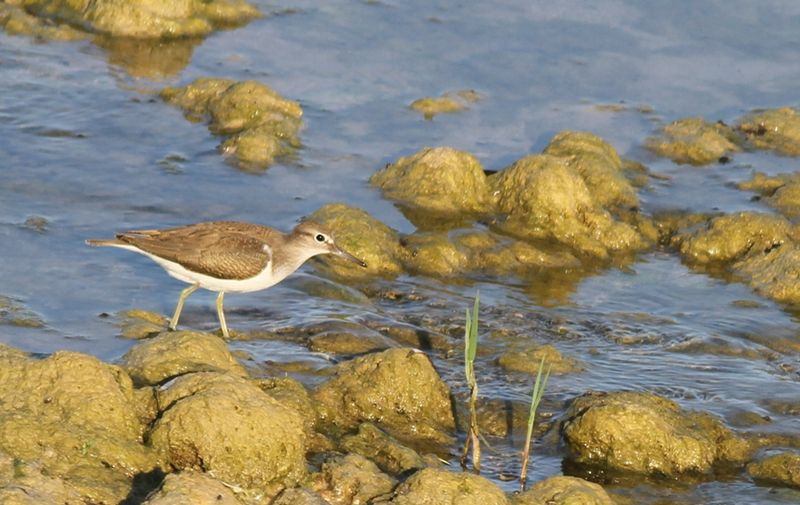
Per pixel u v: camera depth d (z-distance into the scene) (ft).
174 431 35.47
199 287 48.93
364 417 42.16
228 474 35.35
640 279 56.13
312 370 44.47
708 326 51.67
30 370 36.91
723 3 83.56
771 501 39.50
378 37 77.97
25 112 65.00
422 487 34.86
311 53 75.51
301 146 65.00
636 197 62.44
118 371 37.93
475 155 65.51
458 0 83.30
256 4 80.89
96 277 50.75
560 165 60.23
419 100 70.54
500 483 39.32
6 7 76.43
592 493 36.45
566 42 78.33
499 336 49.34
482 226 59.26
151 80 70.38
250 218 57.36
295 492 34.22
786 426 43.65
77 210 56.08
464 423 42.80
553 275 55.83
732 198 63.46
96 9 75.46
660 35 79.77
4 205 55.57
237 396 36.40
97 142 62.90
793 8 83.20
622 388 45.60
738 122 70.95
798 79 75.41
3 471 32.86
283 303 50.34
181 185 59.77
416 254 55.52
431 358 46.98
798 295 54.29
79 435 35.19
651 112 71.51
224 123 66.33
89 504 33.17
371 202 60.08
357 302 51.11
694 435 41.50
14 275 49.75
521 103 71.51
